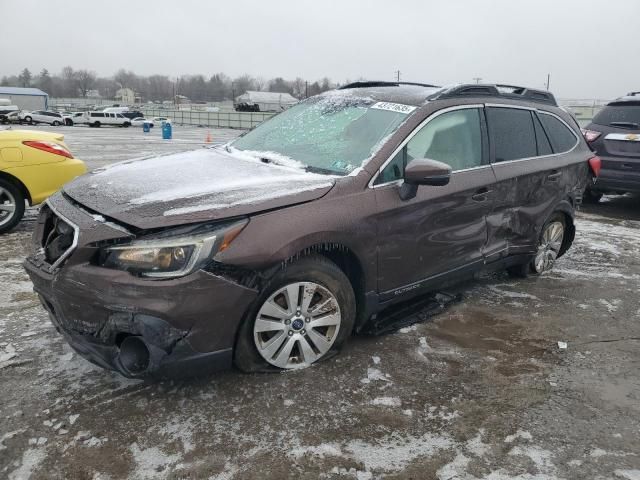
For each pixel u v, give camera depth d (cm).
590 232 718
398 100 396
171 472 245
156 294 263
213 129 4981
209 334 280
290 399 301
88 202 302
